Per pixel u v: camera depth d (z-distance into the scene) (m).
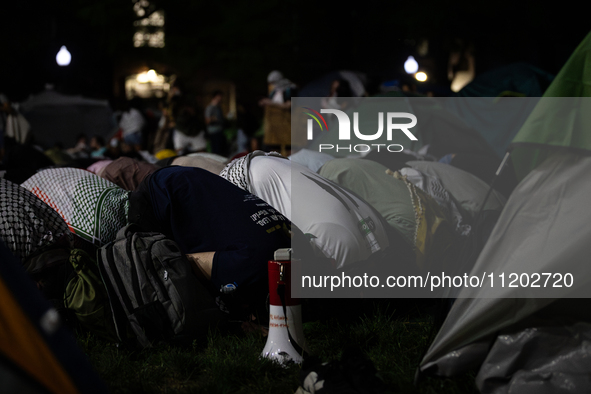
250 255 3.47
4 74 22.02
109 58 24.66
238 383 2.85
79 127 17.28
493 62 16.23
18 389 1.91
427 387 2.71
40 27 22.44
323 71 11.30
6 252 2.18
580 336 2.69
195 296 3.34
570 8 13.01
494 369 2.68
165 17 19.42
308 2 11.27
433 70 17.34
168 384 2.90
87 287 3.34
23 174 5.51
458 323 2.79
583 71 2.90
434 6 13.45
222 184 3.82
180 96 12.84
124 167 5.12
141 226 3.81
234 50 19.03
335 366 2.59
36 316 2.08
